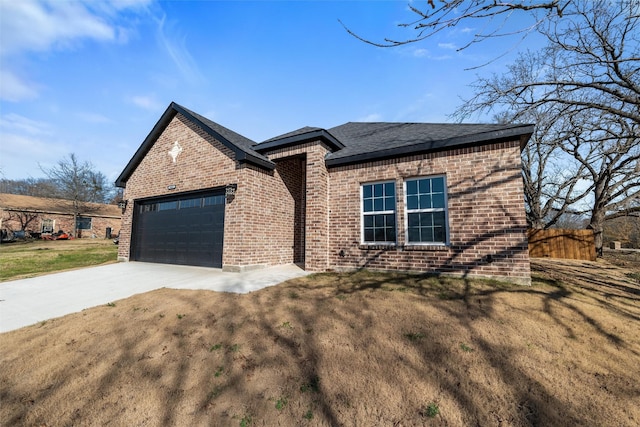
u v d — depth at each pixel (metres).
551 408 2.48
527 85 5.20
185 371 3.25
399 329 3.96
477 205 6.82
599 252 14.33
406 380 2.89
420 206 7.63
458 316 4.32
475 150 6.98
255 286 6.59
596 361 3.15
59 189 35.91
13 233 27.81
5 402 2.84
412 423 2.38
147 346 3.85
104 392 2.95
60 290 6.99
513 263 6.32
